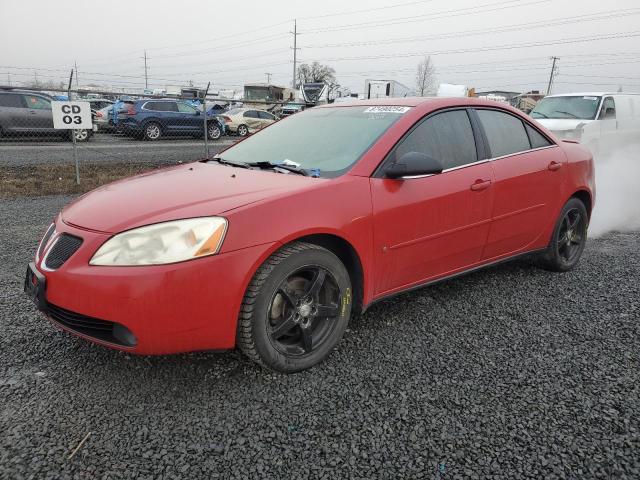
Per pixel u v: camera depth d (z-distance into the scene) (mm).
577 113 11000
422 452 2076
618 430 2229
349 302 2859
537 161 3896
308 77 77312
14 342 2938
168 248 2291
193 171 3291
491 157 3607
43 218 6273
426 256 3207
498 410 2365
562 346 3010
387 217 2916
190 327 2318
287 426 2227
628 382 2623
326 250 2691
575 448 2111
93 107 25891
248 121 25719
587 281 4172
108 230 2396
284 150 3432
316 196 2670
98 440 2107
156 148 16031
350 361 2807
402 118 3250
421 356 2869
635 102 11797
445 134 3385
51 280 2426
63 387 2488
